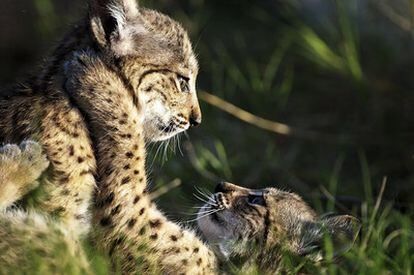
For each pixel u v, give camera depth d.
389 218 14.13
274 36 20.97
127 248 12.03
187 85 13.38
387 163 17.12
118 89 12.53
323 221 13.14
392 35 19.97
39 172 11.83
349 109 18.75
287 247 12.77
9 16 20.62
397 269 12.30
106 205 12.12
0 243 10.99
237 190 13.38
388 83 18.58
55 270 10.85
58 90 12.44
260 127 18.30
